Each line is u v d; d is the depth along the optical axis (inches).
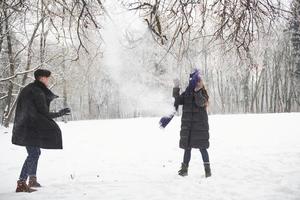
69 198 259.3
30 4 243.4
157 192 268.1
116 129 727.7
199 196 255.0
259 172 316.2
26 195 267.1
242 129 624.4
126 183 299.6
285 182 273.7
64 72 764.0
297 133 546.9
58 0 237.9
